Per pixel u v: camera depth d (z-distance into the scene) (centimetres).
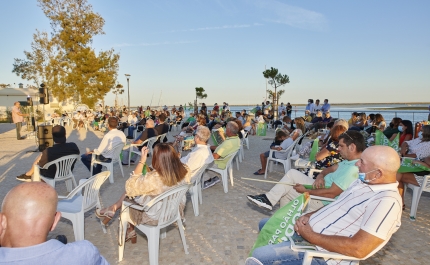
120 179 659
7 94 3130
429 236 379
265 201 392
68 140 1435
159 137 900
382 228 191
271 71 2834
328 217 226
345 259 211
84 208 362
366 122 1138
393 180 205
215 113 1889
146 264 324
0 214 145
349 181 320
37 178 466
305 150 579
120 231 322
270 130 1856
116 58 3244
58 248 149
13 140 1427
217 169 563
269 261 240
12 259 138
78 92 3041
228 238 382
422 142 513
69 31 2933
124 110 2555
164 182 305
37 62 3055
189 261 330
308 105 1833
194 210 454
